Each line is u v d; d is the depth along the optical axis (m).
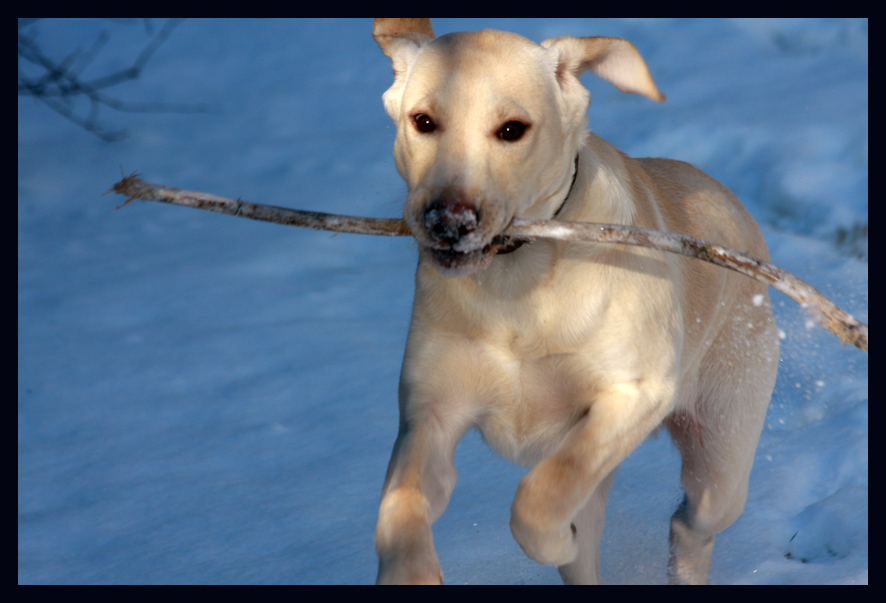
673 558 4.15
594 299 3.44
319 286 8.98
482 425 3.82
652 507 4.65
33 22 20.73
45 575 4.14
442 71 3.18
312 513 4.64
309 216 3.22
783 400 5.63
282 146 14.70
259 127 16.58
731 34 16.84
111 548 4.40
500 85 3.13
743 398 4.33
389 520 3.00
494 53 3.22
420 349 3.56
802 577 3.75
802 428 5.24
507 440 3.80
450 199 2.93
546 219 3.15
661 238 3.09
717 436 4.25
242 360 7.05
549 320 3.45
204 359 7.14
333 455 5.33
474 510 4.66
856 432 4.94
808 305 3.00
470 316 3.47
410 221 3.01
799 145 9.97
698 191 4.50
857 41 15.68
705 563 4.08
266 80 19.06
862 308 6.89
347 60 19.44
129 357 7.29
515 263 3.41
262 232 11.37
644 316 3.53
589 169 3.54
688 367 4.14
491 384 3.60
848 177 9.11
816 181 9.14
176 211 12.79
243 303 8.62
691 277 4.11
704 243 3.10
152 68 19.83
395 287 8.86
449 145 3.05
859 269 7.77
